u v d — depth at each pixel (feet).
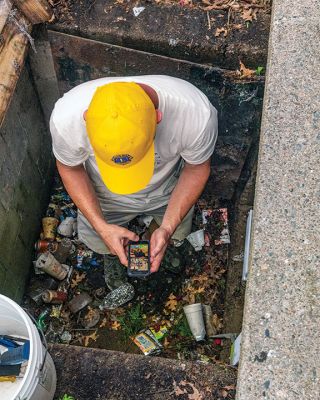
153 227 13.07
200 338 11.84
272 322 5.93
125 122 7.02
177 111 8.18
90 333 12.43
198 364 8.90
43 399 8.20
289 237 6.30
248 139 11.45
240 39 9.82
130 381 8.80
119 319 12.50
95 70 11.22
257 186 6.59
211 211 13.55
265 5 10.04
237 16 10.02
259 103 10.54
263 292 6.06
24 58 10.17
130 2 10.27
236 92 10.48
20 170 11.68
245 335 5.91
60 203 14.03
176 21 10.07
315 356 5.77
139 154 7.45
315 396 5.62
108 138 7.08
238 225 12.79
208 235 13.34
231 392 8.57
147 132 7.30
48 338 12.26
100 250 12.35
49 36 10.54
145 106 7.25
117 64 10.85
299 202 6.46
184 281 12.92
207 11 10.09
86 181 9.70
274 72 7.18
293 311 5.96
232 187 13.23
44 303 12.68
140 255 9.53
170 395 8.63
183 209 9.57
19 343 9.39
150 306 12.69
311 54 7.25
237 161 12.22
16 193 11.55
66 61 11.13
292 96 7.01
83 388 8.80
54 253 13.17
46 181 13.62
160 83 8.28
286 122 6.87
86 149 8.71
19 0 9.80
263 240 6.30
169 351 12.02
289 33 7.39
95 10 10.25
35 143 12.53
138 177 8.09
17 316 8.63
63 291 12.77
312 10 7.51
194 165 9.39
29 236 12.72
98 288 12.98
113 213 11.42
